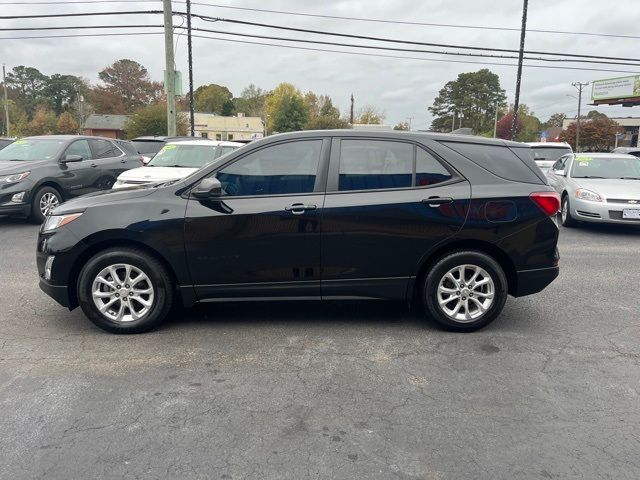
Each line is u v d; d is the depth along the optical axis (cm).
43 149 1077
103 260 440
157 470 271
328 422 317
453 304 465
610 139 6856
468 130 502
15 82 10538
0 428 307
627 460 281
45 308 522
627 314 516
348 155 451
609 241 916
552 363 401
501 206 449
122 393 350
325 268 448
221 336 451
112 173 1192
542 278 464
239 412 327
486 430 309
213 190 430
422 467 275
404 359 407
